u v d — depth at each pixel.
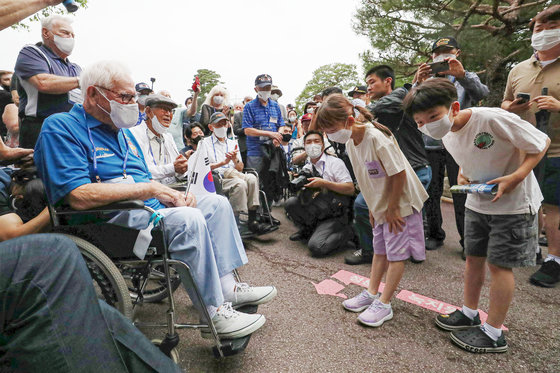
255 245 3.63
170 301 1.46
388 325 1.99
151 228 1.46
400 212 1.89
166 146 3.11
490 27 7.29
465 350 1.73
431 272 2.78
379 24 8.49
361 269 2.92
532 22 2.62
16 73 2.25
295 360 1.65
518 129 1.51
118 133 1.79
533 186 1.64
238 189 3.53
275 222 4.23
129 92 1.60
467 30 7.22
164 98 2.73
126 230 1.46
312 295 2.41
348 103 1.90
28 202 1.65
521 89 2.80
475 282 1.84
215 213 1.87
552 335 1.86
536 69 2.71
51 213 1.46
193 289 1.52
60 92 2.29
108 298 1.42
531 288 2.47
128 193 1.47
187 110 4.89
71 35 2.42
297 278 2.72
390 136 1.96
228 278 1.88
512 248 1.59
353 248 3.54
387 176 1.93
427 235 3.49
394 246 1.95
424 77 2.74
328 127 1.91
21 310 0.85
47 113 2.35
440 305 2.23
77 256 0.94
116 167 1.70
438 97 1.54
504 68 7.61
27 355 0.85
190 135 3.85
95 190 1.42
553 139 2.55
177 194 1.66
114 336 1.03
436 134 1.65
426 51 8.58
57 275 0.88
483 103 7.72
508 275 1.66
